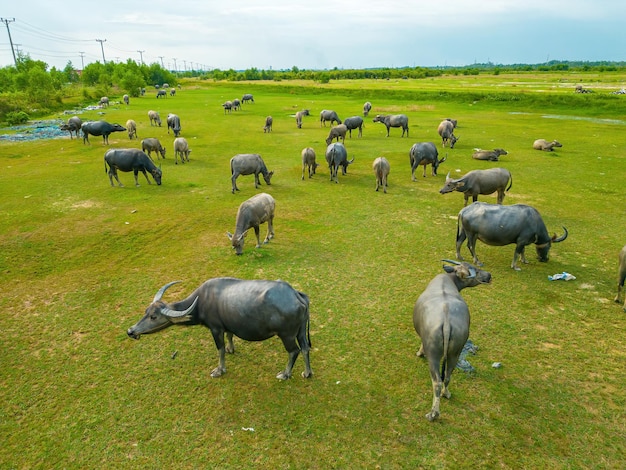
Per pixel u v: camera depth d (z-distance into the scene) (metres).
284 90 76.00
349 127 31.08
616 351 7.82
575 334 8.34
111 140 30.34
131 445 6.02
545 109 47.81
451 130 27.19
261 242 12.91
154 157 24.67
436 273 10.90
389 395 6.84
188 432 6.21
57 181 19.42
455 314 6.32
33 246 12.57
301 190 18.17
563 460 5.66
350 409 6.57
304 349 7.10
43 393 7.02
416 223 14.28
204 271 11.09
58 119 44.16
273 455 5.80
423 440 5.98
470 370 7.33
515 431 6.11
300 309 6.75
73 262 11.70
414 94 60.41
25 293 10.15
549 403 6.61
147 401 6.82
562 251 12.05
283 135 32.28
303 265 11.37
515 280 10.46
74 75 110.81
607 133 32.12
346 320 8.93
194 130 34.66
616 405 6.56
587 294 9.78
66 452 5.92
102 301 9.77
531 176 20.06
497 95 53.97
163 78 116.12
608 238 12.86
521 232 10.46
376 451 5.83
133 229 13.87
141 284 10.50
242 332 6.97
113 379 7.33
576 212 15.10
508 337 8.26
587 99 47.91
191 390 7.04
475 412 6.46
